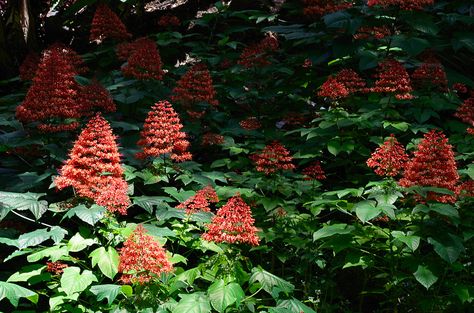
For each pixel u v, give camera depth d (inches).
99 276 109.5
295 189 127.0
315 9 170.2
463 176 126.5
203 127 152.7
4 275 123.0
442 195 112.3
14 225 129.4
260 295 124.3
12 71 220.7
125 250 101.0
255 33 231.8
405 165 115.3
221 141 144.7
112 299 99.9
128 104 157.9
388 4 148.4
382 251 130.1
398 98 136.3
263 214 128.5
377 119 140.4
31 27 231.1
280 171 136.8
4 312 128.0
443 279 115.4
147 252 100.2
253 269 104.7
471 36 159.5
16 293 101.0
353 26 149.5
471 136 138.6
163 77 171.3
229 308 104.3
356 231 114.8
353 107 149.1
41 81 130.0
